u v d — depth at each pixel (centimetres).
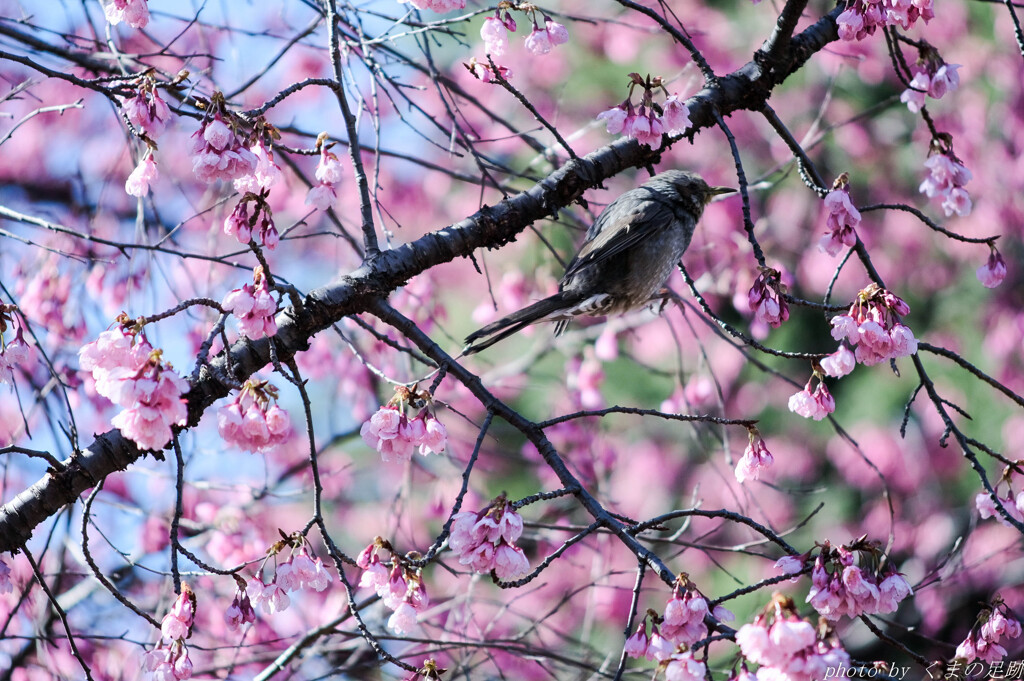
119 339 489
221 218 1102
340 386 1259
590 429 1223
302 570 554
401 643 1064
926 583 825
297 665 1004
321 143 603
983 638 622
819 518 1573
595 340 1352
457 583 1223
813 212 1614
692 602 517
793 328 1627
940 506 1554
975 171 1631
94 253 1053
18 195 1346
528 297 1235
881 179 1645
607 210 982
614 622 1375
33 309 1012
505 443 1419
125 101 562
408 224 1642
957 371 1605
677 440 1614
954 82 715
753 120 1628
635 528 563
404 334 691
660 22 755
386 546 563
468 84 1550
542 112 1581
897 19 658
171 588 974
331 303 689
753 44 1600
